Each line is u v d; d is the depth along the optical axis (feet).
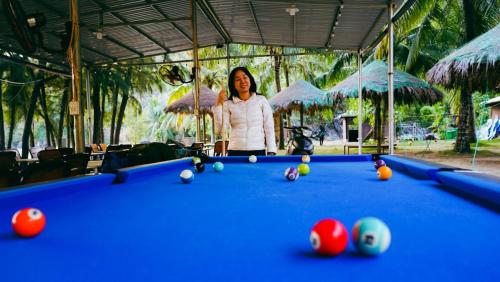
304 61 67.67
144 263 3.08
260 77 67.56
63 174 11.48
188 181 8.03
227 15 30.07
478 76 28.58
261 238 3.79
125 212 5.16
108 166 14.39
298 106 44.86
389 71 21.47
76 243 3.69
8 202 5.38
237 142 14.87
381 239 3.10
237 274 2.79
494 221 4.43
